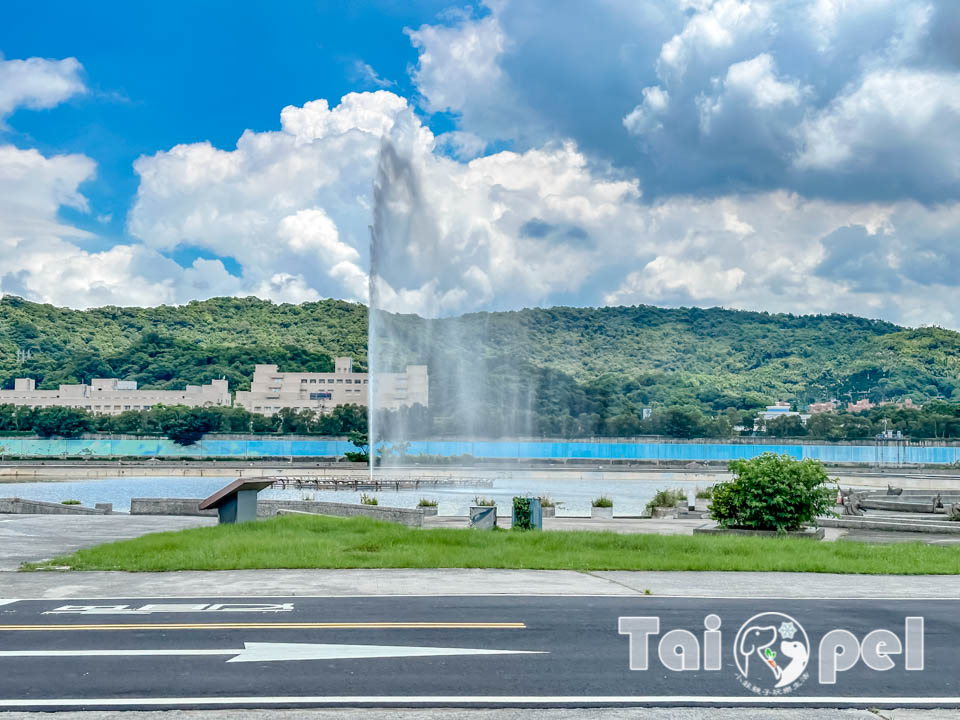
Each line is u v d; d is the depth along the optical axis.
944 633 13.82
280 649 12.30
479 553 22.25
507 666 11.52
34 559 22.05
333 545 23.14
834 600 16.77
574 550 23.45
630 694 10.37
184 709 9.64
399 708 9.72
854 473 112.38
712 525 37.75
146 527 32.41
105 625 13.83
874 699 10.35
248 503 29.09
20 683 10.59
